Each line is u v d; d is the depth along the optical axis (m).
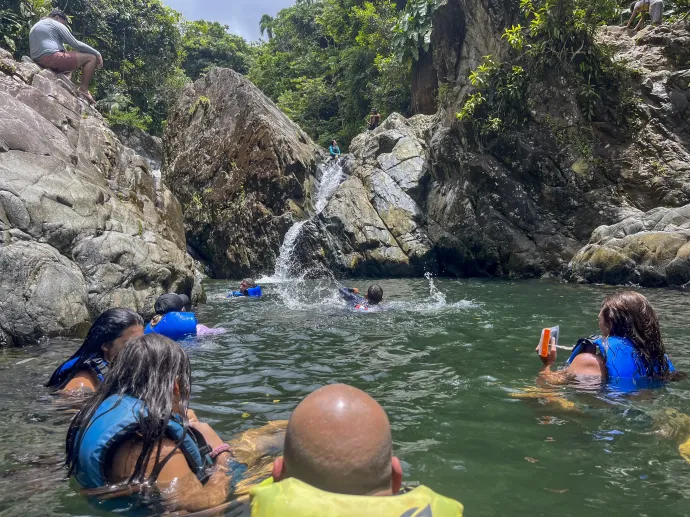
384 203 16.08
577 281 11.84
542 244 13.63
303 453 1.28
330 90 30.09
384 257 15.21
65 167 7.43
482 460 2.77
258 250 16.03
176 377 2.35
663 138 13.49
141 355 2.33
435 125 16.94
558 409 3.48
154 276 7.65
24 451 2.83
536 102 14.12
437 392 4.00
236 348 5.59
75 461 2.25
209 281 14.75
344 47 31.14
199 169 17.69
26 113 7.85
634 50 14.55
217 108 17.97
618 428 3.15
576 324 6.68
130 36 25.91
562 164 13.84
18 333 5.79
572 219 13.72
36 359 5.15
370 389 4.13
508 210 14.10
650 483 2.48
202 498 2.17
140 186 9.37
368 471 1.27
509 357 5.07
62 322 6.07
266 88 35.88
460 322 6.91
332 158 19.70
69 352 5.44
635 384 3.80
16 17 17.61
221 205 16.81
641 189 13.29
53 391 3.70
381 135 18.00
